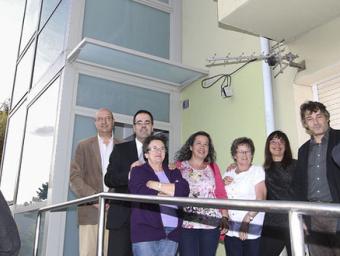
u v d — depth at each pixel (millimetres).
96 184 3240
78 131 4270
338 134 2443
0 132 9750
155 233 2385
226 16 3232
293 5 3023
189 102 4949
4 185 6609
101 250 2240
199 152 2787
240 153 2867
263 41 3877
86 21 4727
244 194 2766
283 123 3641
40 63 5867
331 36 3252
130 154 2818
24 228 4984
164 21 5414
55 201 3920
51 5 5766
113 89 4621
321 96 3486
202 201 1663
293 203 1328
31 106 5820
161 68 4582
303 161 2574
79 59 4344
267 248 2645
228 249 2762
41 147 4832
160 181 2520
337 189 2336
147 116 2916
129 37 5027
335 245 2307
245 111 4055
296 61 3570
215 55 4398
